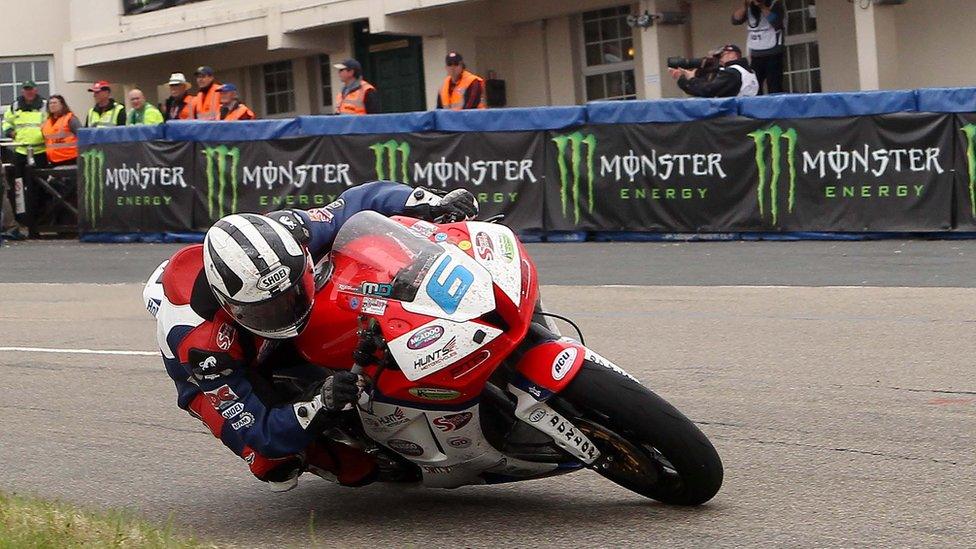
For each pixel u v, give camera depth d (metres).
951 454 6.60
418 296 5.43
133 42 31.17
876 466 6.46
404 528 5.95
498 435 5.71
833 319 10.84
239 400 5.77
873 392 8.13
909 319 10.62
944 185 15.52
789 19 23.25
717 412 7.87
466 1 24.50
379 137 19.33
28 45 33.66
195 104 22.80
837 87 22.59
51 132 23.33
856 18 21.31
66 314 13.79
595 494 6.29
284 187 20.22
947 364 8.83
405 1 25.11
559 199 18.02
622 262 15.53
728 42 23.64
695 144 17.00
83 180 22.41
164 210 21.42
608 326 11.22
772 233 16.61
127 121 23.52
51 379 10.14
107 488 7.00
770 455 6.81
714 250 16.08
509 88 27.08
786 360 9.30
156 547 5.47
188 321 5.83
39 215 23.31
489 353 5.30
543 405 5.42
